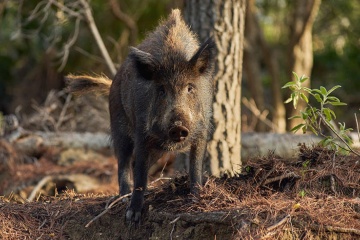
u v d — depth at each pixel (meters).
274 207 9.02
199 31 13.46
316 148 10.44
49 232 10.40
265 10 31.44
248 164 10.30
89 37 26.30
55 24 20.11
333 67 30.88
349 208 9.09
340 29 32.31
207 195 9.70
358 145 16.28
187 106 9.74
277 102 26.06
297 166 10.22
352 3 31.20
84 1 19.52
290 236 8.69
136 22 27.05
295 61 25.91
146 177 10.24
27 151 18.77
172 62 9.92
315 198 9.38
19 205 11.04
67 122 21.30
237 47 13.58
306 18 25.59
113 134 11.89
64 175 17.39
